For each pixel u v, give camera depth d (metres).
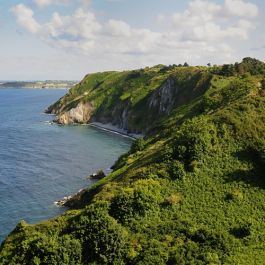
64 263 41.62
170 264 40.09
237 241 42.50
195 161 55.94
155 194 50.34
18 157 137.25
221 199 50.69
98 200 53.12
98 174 112.12
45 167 123.81
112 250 42.72
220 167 56.22
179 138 63.84
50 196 95.62
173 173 54.69
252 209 49.06
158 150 68.56
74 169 122.19
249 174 55.16
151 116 193.62
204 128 61.06
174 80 184.38
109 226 43.91
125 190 50.09
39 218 81.69
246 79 96.50
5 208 86.81
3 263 44.75
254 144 60.03
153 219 47.38
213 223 46.19
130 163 79.56
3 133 188.25
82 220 46.50
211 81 142.88
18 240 49.94
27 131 197.00
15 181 107.62
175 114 123.38
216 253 40.31
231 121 63.69
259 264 38.75
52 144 163.38
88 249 43.56
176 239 43.38
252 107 69.00
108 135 193.12
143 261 40.34
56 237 45.50
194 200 50.41
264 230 44.91
